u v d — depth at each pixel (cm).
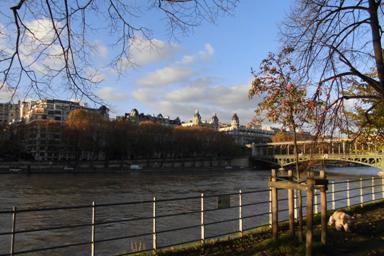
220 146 18875
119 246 2488
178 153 17875
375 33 1056
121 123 14500
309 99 1147
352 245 1345
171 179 9981
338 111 1141
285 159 11575
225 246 1313
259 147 17975
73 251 2405
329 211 1925
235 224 2923
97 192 6550
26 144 12525
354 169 12975
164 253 1197
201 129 19075
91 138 13325
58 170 12156
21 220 3575
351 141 1380
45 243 2700
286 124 1284
